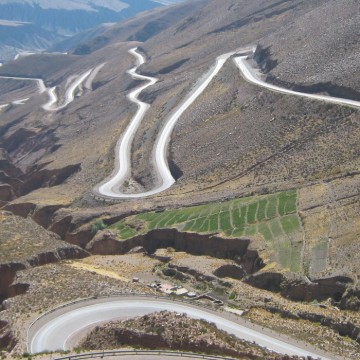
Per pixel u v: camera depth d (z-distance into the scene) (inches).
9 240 3294.8
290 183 3681.1
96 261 3218.5
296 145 4200.3
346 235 2719.0
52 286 2546.8
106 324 2069.4
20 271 2832.2
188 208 3818.9
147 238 3531.0
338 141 3937.0
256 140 4547.2
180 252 3284.9
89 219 4097.0
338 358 1946.4
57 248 3250.5
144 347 1903.3
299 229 2967.5
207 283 2768.2
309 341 2075.5
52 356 1813.5
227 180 4190.5
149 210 4013.3
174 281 2861.7
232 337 1973.4
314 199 3255.4
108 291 2475.4
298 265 2642.7
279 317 2336.4
